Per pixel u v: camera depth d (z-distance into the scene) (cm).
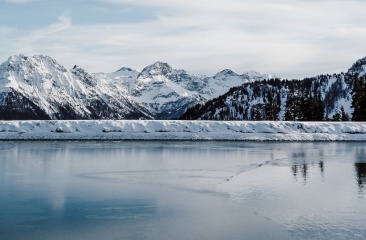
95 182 4216
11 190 3816
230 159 6147
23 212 3075
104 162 5775
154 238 2517
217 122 11350
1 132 10406
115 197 3538
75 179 4384
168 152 7169
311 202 3359
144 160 6000
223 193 3691
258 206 3234
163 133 10688
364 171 4931
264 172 4856
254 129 11162
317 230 2645
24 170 5006
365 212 3058
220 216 2961
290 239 2483
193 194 3650
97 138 10388
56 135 10412
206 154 6856
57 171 4928
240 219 2888
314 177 4509
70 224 2789
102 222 2830
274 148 8138
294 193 3688
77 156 6488
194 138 10506
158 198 3500
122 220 2872
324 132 11238
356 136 11075
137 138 10419
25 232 2630
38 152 7094
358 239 2477
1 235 2575
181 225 2758
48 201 3397
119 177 4512
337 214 3006
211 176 4575
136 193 3691
